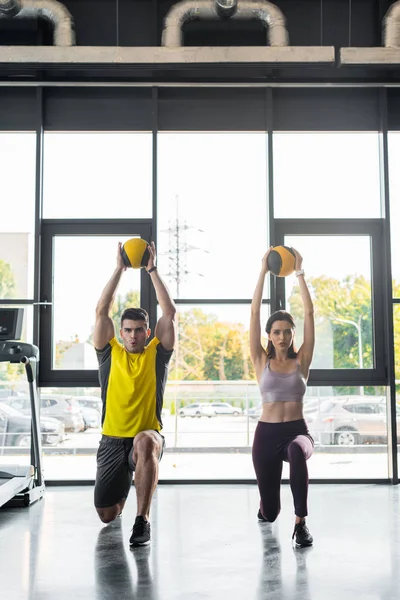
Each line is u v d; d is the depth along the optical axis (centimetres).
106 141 612
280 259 428
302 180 612
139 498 378
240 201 610
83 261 604
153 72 593
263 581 312
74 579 316
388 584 307
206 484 586
